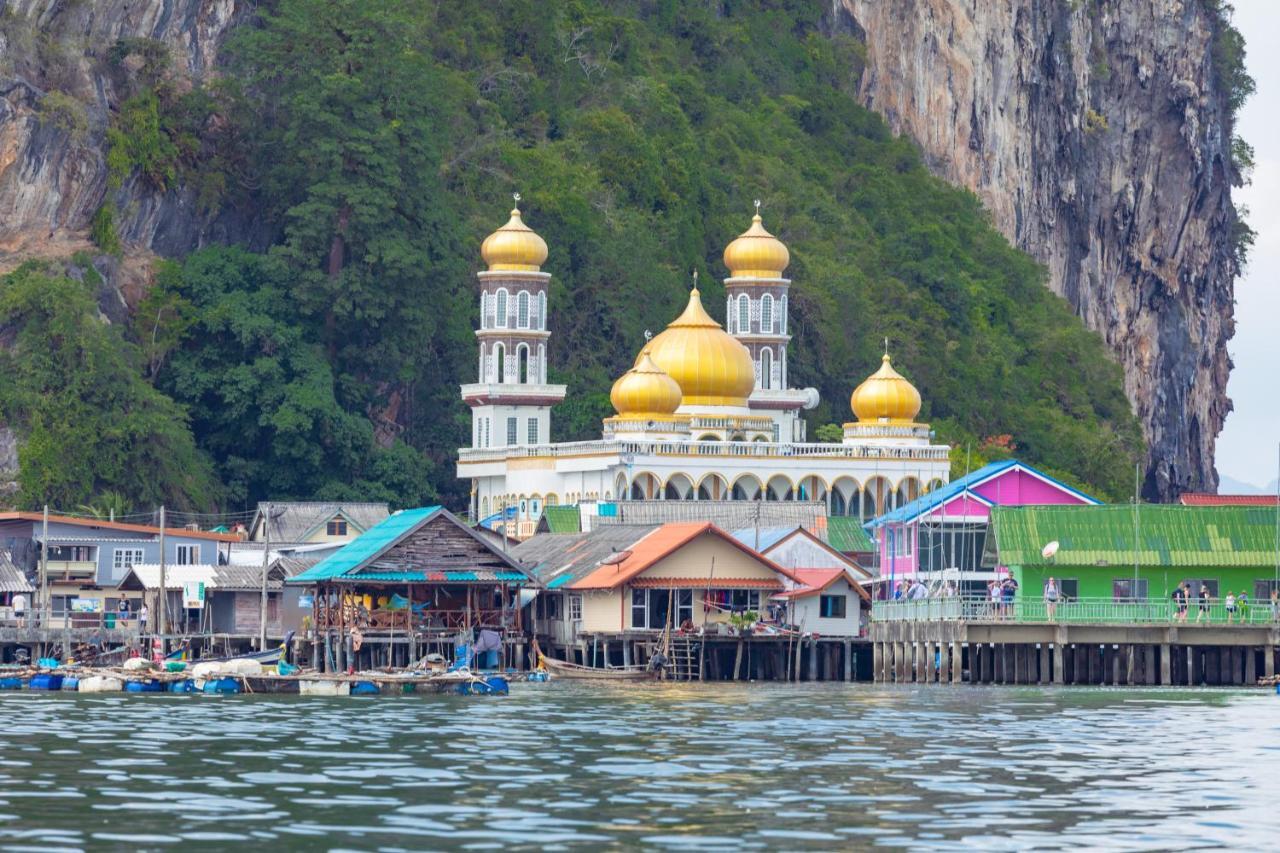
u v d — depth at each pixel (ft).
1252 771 287.89
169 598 602.85
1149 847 223.10
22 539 620.08
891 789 265.75
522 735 337.52
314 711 393.09
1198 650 505.25
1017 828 234.58
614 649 559.79
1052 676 514.68
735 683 524.52
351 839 223.10
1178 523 519.19
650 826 233.35
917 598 523.70
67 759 293.64
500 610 547.90
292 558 602.85
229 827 229.66
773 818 239.91
